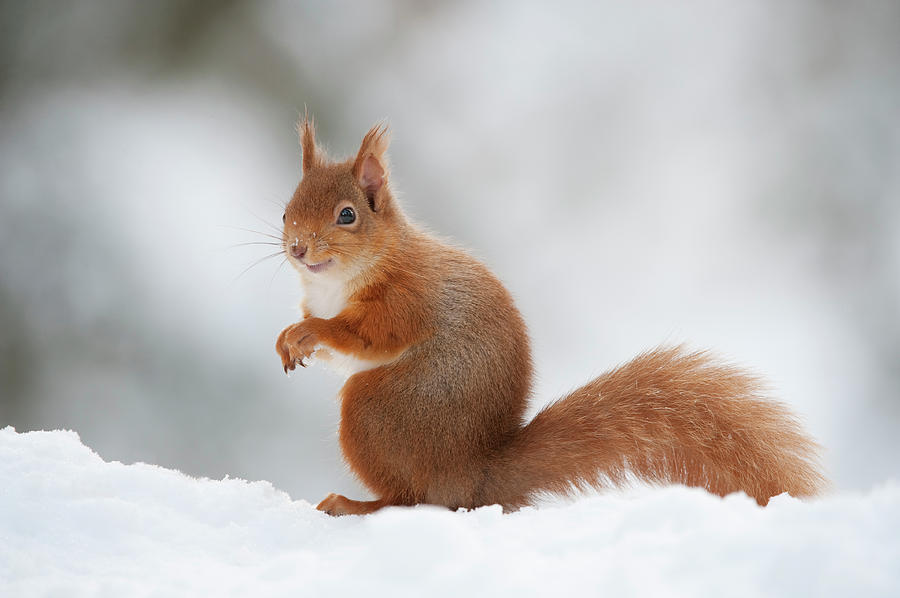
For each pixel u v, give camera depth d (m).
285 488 4.78
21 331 5.11
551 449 4.07
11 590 3.88
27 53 5.97
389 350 4.08
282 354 4.09
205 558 3.94
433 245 4.12
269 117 6.16
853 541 3.86
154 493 4.00
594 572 3.86
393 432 4.07
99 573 3.91
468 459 4.07
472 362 4.07
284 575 3.89
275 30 6.32
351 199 4.10
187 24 6.14
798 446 4.06
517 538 3.91
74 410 4.96
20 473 4.00
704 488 4.07
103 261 5.30
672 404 4.07
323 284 4.11
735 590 3.84
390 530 3.87
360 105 6.42
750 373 4.08
